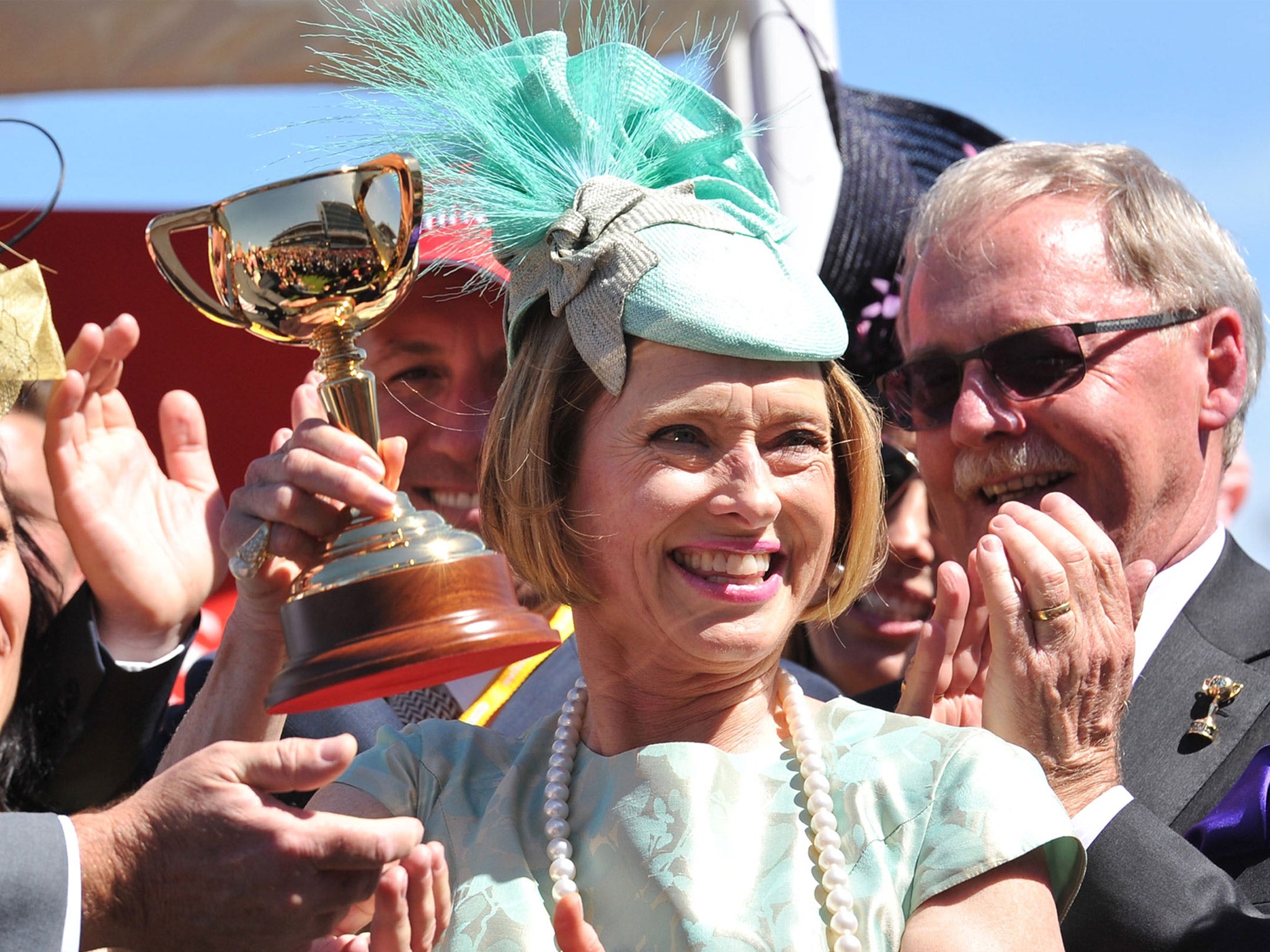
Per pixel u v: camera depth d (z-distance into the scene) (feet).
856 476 8.23
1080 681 9.37
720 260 7.60
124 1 16.28
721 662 7.55
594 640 8.14
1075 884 7.22
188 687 12.38
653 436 7.57
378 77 8.87
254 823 6.98
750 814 7.47
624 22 9.25
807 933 6.98
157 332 17.31
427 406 13.08
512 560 8.21
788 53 16.40
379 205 7.73
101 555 10.36
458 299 12.91
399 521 7.64
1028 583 9.35
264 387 17.58
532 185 8.16
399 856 6.98
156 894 7.11
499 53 8.59
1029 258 11.23
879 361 14.56
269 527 7.89
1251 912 8.91
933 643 9.89
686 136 8.28
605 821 7.59
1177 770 10.38
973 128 16.16
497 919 7.37
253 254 7.75
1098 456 10.95
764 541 7.53
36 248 17.03
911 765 7.44
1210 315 11.44
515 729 11.65
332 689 7.44
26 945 6.94
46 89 16.99
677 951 7.07
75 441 10.36
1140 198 11.43
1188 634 11.10
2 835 7.15
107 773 10.51
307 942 7.13
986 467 11.25
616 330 7.59
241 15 16.56
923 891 6.99
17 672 10.02
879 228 15.02
